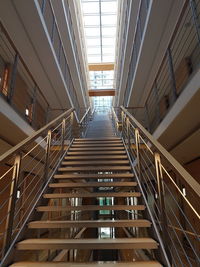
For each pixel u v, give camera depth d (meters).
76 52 7.30
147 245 1.25
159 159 1.37
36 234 1.70
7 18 3.50
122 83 7.65
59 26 5.64
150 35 4.12
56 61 4.66
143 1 4.55
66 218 5.27
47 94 5.98
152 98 6.18
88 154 2.77
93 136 6.75
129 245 1.25
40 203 1.74
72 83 7.48
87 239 1.34
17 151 1.31
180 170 0.96
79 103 9.12
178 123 2.66
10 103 2.44
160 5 3.54
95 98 17.17
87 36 10.12
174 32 2.57
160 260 1.21
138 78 5.36
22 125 2.73
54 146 3.63
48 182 1.99
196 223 3.41
